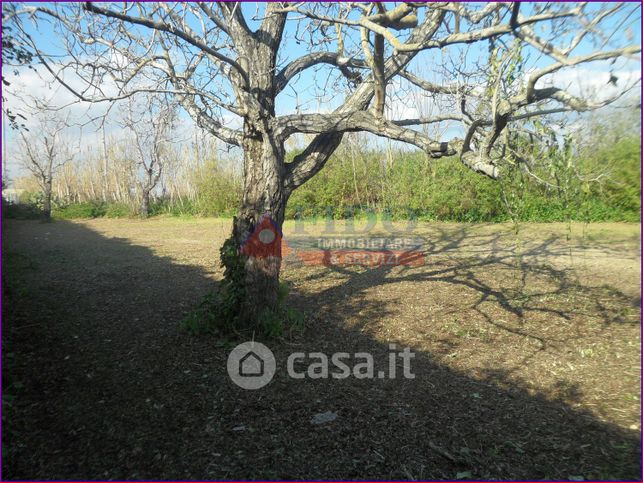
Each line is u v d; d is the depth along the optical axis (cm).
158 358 424
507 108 315
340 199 1783
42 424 307
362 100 487
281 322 481
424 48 309
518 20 252
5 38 356
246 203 469
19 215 2155
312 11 410
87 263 953
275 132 450
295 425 311
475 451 282
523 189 478
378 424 313
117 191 2639
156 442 288
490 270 848
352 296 671
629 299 642
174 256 1055
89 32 429
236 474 255
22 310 571
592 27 233
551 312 588
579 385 381
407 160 1744
